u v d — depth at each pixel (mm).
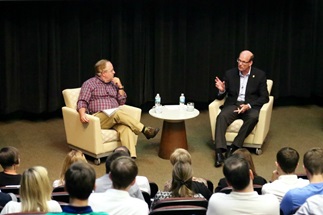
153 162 6914
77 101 6887
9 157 4535
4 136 7699
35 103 8156
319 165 3938
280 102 9484
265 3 8836
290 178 4227
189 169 4129
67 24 8055
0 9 7664
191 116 6879
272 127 8312
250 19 8859
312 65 9258
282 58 9195
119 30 8297
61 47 8141
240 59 7176
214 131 7223
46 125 8172
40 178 3531
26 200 3521
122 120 6766
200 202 3854
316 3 9008
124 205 3469
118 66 8430
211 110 7207
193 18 8664
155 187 4977
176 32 8656
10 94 8031
